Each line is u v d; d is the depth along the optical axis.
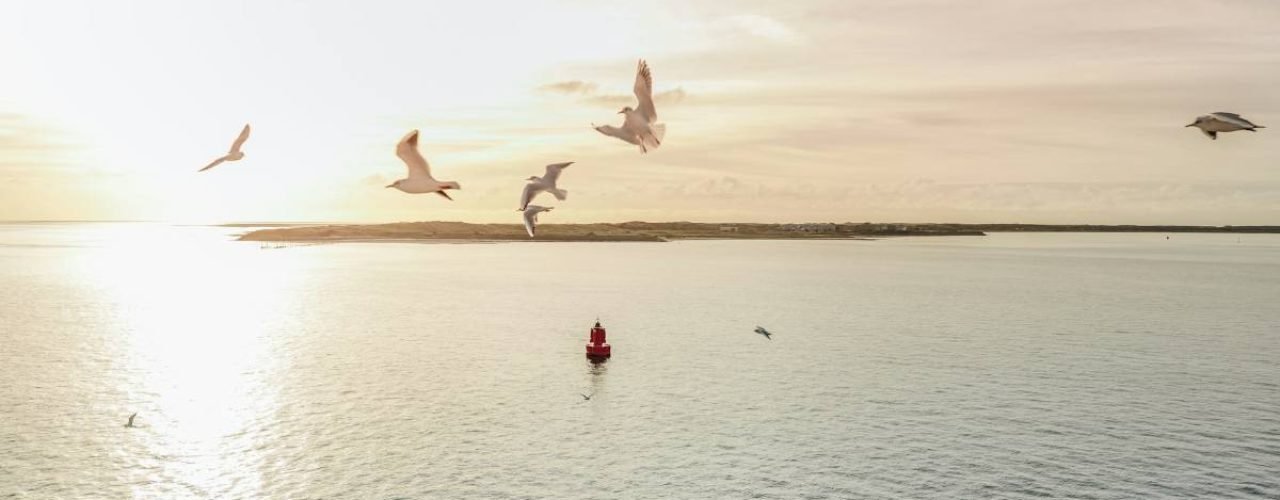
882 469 45.50
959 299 130.25
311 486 42.78
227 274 169.12
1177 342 86.56
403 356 74.06
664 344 81.62
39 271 177.88
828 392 61.72
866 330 92.88
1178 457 47.69
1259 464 46.59
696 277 169.25
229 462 45.94
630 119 19.50
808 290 142.50
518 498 41.41
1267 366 73.50
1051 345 83.69
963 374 68.44
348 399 58.53
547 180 22.00
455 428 52.03
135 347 78.69
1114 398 60.81
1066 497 42.00
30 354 74.94
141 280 153.75
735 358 74.38
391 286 141.75
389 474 44.31
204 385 62.59
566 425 52.72
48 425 52.03
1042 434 51.78
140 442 49.03
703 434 51.22
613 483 43.31
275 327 91.81
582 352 76.56
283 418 53.94
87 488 42.22
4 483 42.53
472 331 89.00
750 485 43.16
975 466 46.03
